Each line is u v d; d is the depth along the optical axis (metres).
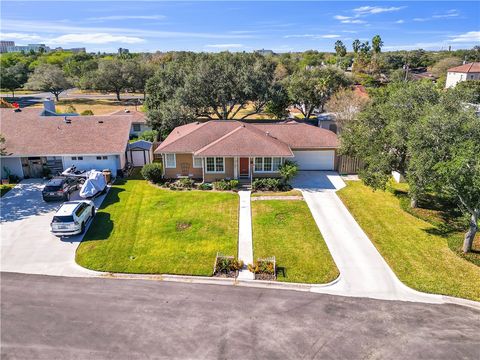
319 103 57.28
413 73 114.31
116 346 13.72
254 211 25.88
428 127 19.80
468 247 20.12
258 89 49.75
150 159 37.34
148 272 18.72
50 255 20.27
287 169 30.38
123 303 16.27
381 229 23.28
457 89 22.97
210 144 31.58
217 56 59.09
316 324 14.95
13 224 23.84
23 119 36.50
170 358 13.17
